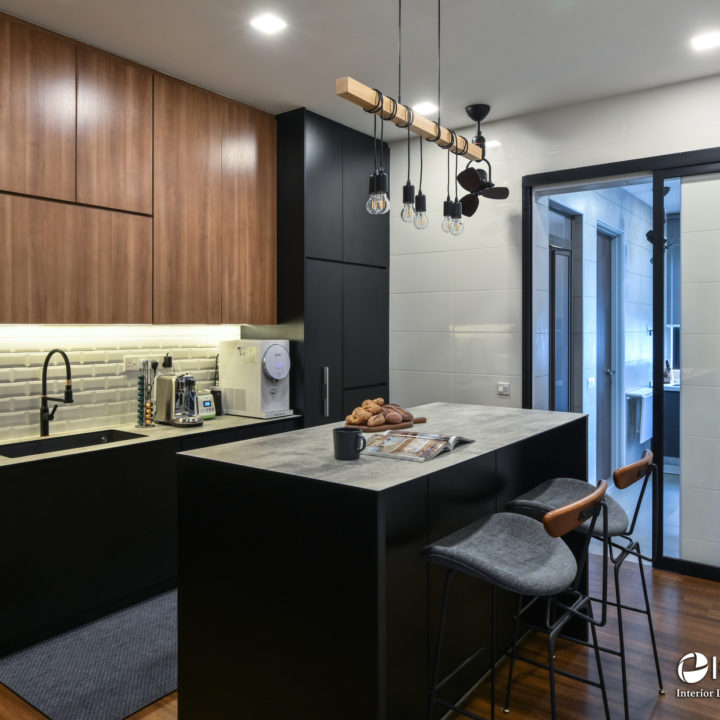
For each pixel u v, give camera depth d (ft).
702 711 7.44
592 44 10.18
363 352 14.82
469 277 14.39
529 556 6.25
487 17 9.30
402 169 15.37
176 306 11.53
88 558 9.61
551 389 14.84
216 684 6.76
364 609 5.61
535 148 13.35
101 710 7.51
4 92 9.12
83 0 8.80
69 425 11.19
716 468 11.43
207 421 12.48
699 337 11.56
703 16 9.28
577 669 8.37
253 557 6.40
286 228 13.35
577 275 15.75
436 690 6.70
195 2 8.87
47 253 9.67
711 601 10.43
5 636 8.65
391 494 6.04
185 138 11.64
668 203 11.88
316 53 10.53
